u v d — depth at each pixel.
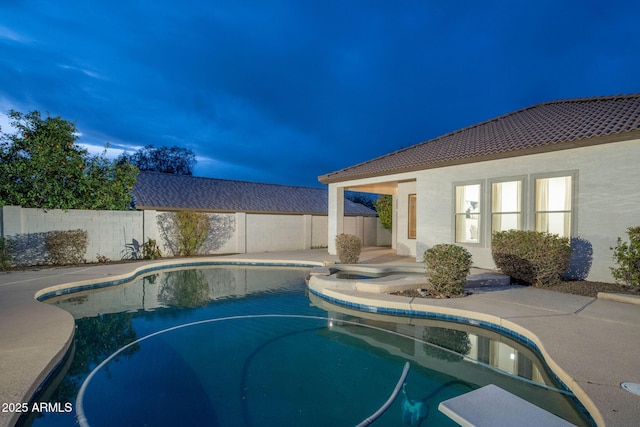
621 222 7.70
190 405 3.54
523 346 5.09
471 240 10.76
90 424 3.14
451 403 3.28
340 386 3.97
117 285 9.66
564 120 10.21
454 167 11.08
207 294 8.70
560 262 7.87
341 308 7.35
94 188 13.47
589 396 3.14
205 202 17.48
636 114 8.33
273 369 4.43
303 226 19.39
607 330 4.97
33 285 8.06
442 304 6.51
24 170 11.99
